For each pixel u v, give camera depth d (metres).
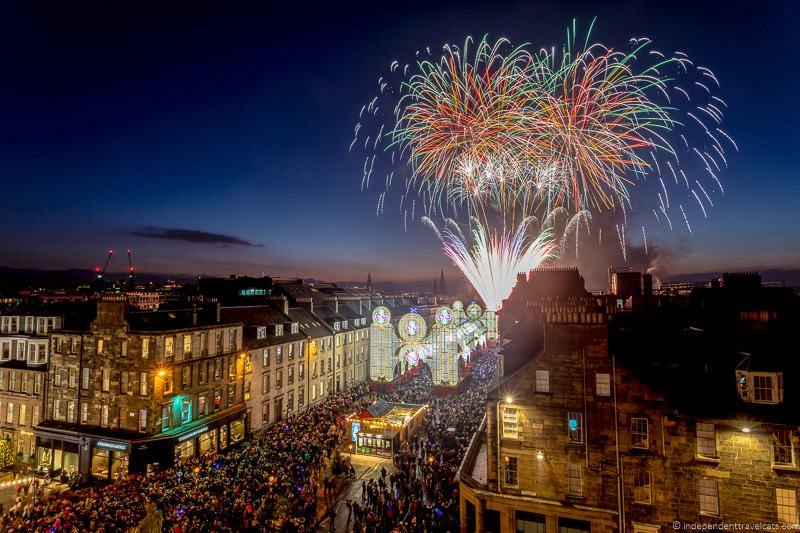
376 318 70.62
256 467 37.44
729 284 32.34
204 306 51.94
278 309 65.88
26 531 27.50
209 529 27.19
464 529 28.25
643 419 24.61
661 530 23.61
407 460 40.41
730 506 22.75
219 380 47.75
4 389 49.66
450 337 64.94
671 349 24.95
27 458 46.72
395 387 73.06
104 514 28.59
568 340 26.19
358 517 30.33
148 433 40.38
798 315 25.52
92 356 44.31
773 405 22.55
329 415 54.38
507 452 26.62
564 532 25.38
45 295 141.50
